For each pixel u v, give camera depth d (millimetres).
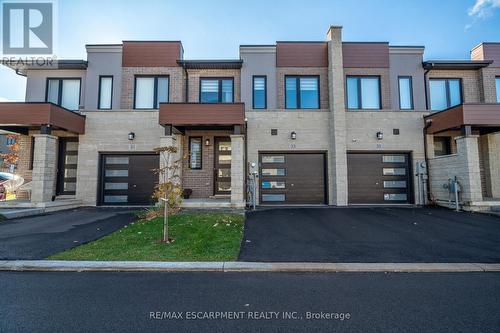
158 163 12023
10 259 4793
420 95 12773
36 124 10188
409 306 3283
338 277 4266
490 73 12820
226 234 6527
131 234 6480
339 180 11664
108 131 12023
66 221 8141
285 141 12172
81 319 2953
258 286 3893
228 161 12461
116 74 12656
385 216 9102
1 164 20984
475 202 9844
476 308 3234
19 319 2939
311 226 7625
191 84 12875
